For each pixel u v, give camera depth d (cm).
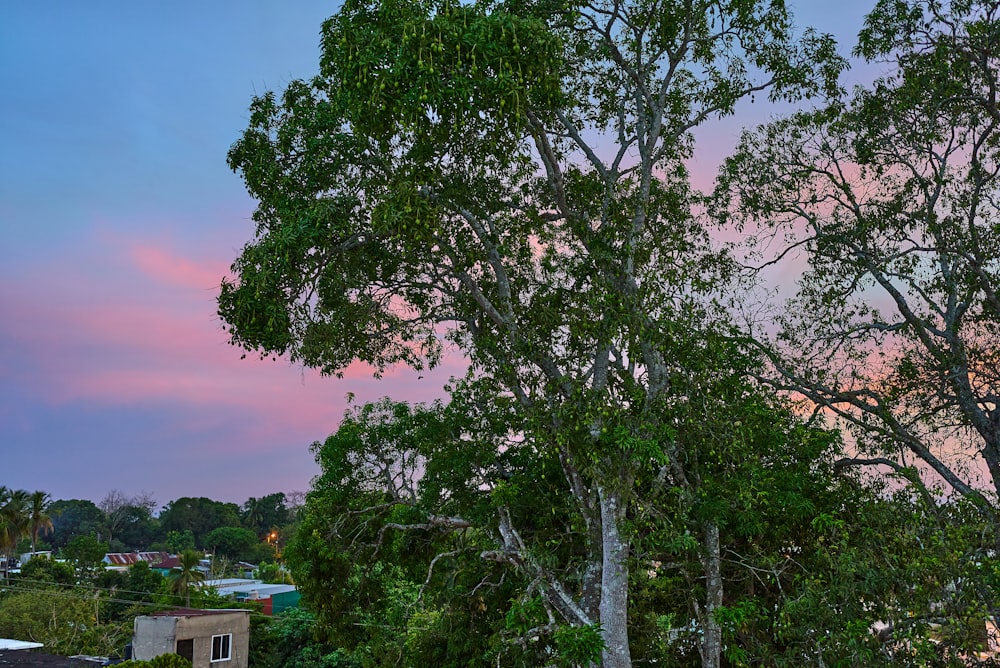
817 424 1961
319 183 1792
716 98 2031
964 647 1328
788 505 1609
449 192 1702
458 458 1966
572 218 1819
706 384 1670
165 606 5806
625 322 1608
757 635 1766
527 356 1767
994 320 2116
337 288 1773
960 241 2055
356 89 1494
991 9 2016
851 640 1331
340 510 2181
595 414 1556
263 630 4509
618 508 1620
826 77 1969
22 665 2962
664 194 1981
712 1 1897
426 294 2005
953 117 2142
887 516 1547
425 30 1412
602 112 2088
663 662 1794
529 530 2033
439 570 2212
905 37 2102
